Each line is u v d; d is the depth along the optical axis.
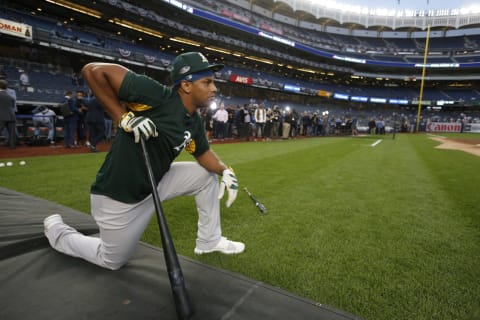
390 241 2.52
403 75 44.00
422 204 3.72
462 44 44.88
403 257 2.21
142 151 1.47
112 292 1.61
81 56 21.03
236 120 15.94
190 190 1.96
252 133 17.09
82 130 10.30
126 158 1.49
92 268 1.85
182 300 1.29
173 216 3.06
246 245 2.38
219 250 2.20
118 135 1.52
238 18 33.69
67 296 1.56
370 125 29.12
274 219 3.03
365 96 45.03
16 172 5.14
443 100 42.44
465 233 2.74
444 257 2.23
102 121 8.33
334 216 3.17
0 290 1.60
